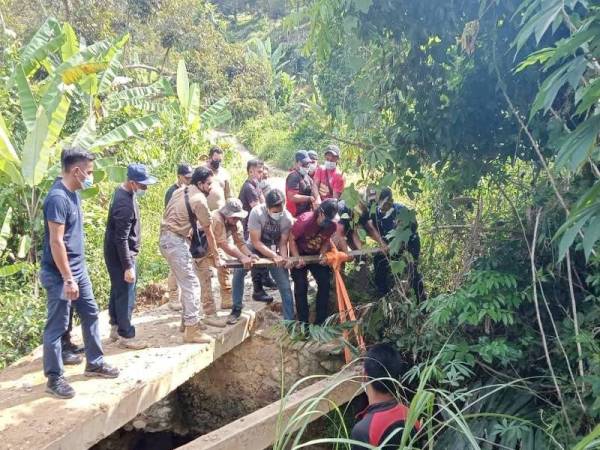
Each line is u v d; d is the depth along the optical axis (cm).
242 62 2436
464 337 478
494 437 392
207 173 530
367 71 482
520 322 455
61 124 794
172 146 1271
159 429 628
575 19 314
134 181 499
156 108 1254
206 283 581
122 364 500
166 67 2170
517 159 545
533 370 456
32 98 823
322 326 511
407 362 519
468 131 500
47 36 986
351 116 491
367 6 416
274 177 1578
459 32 461
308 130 782
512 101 474
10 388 460
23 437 391
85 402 432
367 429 306
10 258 802
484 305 433
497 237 502
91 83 1028
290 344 572
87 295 455
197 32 2236
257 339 619
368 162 474
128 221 500
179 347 534
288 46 2308
